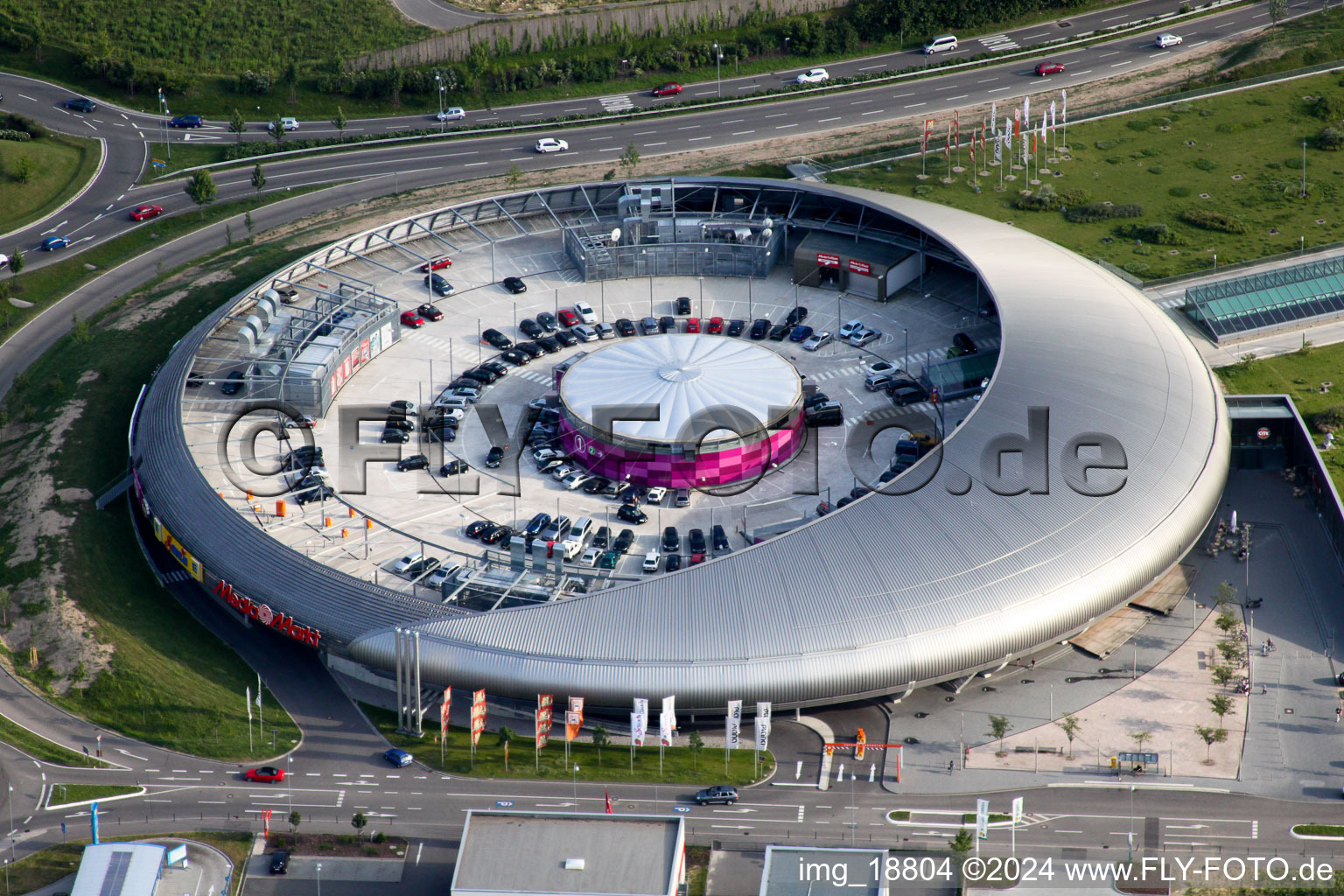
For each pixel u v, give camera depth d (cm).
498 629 14062
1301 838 12675
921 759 13662
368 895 12156
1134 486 15450
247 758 13712
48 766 13550
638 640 13812
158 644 15125
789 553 14412
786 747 13838
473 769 13525
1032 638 14262
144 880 11925
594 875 11838
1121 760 13462
